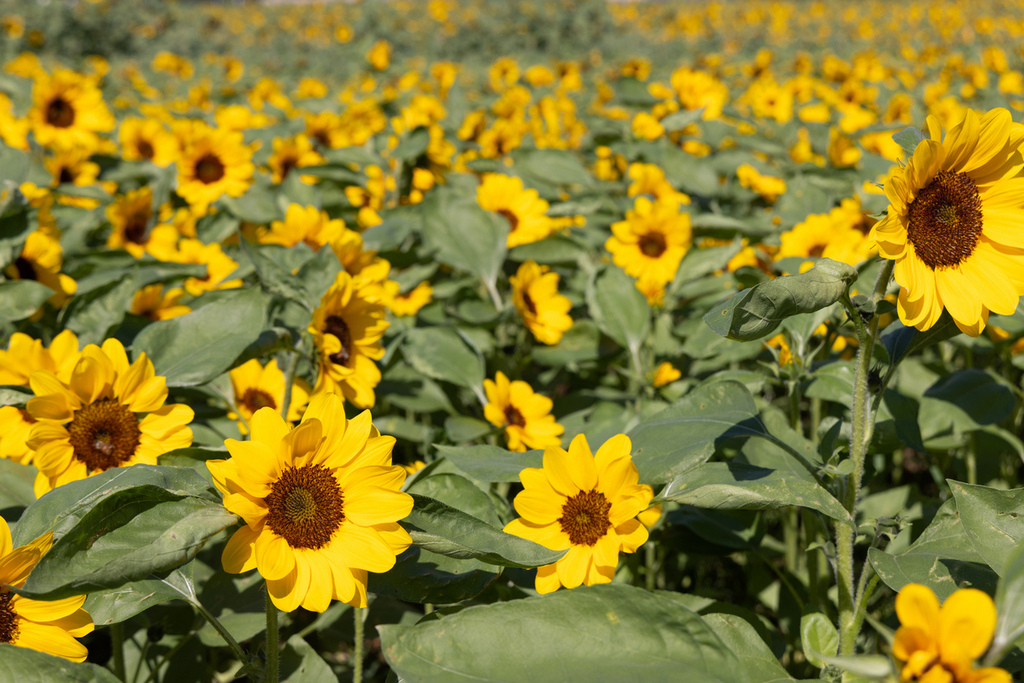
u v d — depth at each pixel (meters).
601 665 0.88
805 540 1.26
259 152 2.67
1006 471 1.68
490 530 0.94
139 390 1.04
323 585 0.90
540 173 2.25
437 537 0.93
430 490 1.06
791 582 1.33
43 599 0.85
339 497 0.92
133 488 0.90
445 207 1.76
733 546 1.29
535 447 1.33
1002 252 0.92
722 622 1.01
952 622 0.74
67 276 1.44
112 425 1.04
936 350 2.00
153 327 1.14
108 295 1.29
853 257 1.62
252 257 1.20
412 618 1.27
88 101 2.38
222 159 2.11
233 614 1.18
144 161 2.37
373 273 1.42
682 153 2.25
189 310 1.44
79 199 2.17
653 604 0.89
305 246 1.42
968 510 0.96
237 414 1.28
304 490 0.91
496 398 1.34
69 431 1.03
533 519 1.01
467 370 1.42
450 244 1.74
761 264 1.86
